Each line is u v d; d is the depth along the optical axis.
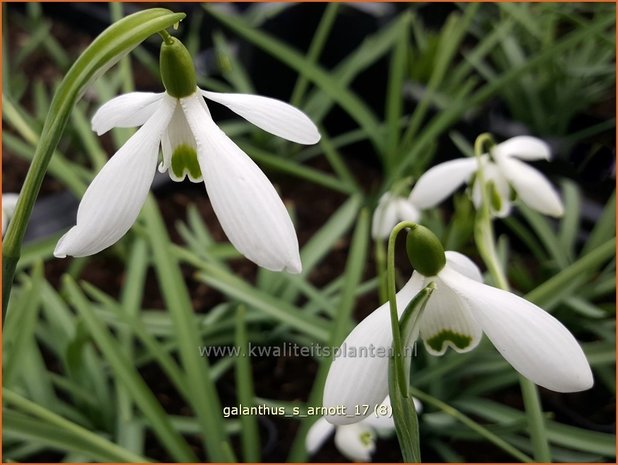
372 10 0.63
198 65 0.60
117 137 0.42
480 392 0.39
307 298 0.49
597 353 0.38
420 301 0.17
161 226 0.36
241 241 0.17
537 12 0.61
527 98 0.59
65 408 0.38
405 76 0.62
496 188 0.30
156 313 0.44
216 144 0.17
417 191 0.32
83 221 0.17
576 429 0.35
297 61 0.49
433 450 0.40
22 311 0.34
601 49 0.62
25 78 0.68
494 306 0.18
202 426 0.32
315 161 0.63
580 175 0.54
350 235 0.56
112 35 0.17
